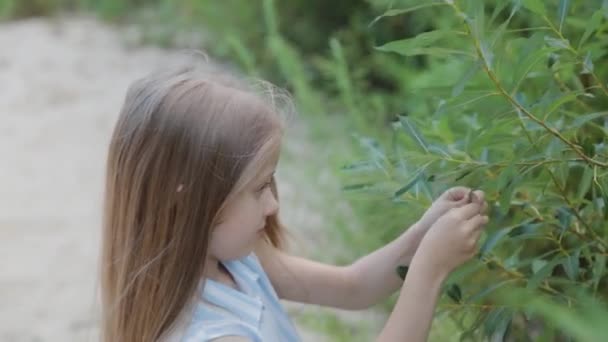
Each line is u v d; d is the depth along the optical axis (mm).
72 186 5406
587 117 1726
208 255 1929
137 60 7574
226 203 1849
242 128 1859
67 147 5973
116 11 8633
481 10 1684
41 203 5203
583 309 1744
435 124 2123
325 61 5348
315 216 4199
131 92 1975
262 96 1968
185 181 1858
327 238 3736
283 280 2137
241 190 1850
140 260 1908
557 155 1728
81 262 4512
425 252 1792
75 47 8023
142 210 1906
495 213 1964
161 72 2006
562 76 2074
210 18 6945
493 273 2023
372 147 2111
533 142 1729
